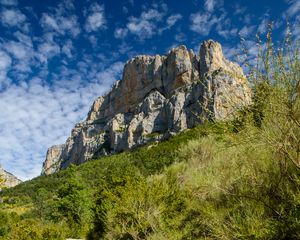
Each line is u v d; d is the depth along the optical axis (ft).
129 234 25.84
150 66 474.08
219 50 411.95
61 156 654.94
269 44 10.87
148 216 22.75
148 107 424.46
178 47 438.40
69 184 132.57
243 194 12.73
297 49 10.53
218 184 14.85
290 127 10.64
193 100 353.31
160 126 393.50
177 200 22.31
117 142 431.84
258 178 12.16
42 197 171.42
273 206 11.74
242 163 13.08
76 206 118.42
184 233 16.98
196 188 17.93
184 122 341.82
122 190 31.71
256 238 10.68
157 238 20.03
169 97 412.36
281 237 10.36
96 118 579.07
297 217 10.21
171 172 26.76
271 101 10.57
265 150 11.85
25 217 155.12
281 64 10.64
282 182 11.68
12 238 52.54
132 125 416.87
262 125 11.22
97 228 38.27
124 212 25.90
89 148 490.90
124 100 505.66
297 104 10.49
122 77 540.52
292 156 11.16
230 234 11.66
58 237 55.31
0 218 83.41
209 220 14.29
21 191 293.23
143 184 26.73
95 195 44.62
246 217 11.73
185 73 411.75
